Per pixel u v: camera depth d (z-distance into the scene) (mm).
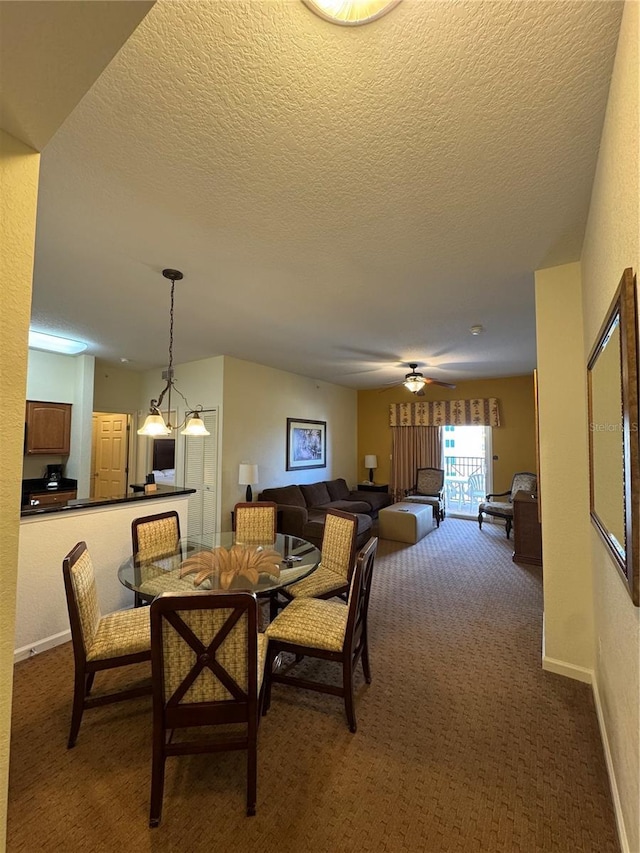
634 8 892
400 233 2088
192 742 1458
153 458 6141
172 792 1538
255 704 1477
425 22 1024
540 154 1502
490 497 6508
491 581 3916
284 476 6094
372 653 2568
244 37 1066
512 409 6645
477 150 1482
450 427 7465
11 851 1315
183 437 5566
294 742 1800
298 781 1585
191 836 1363
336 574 2830
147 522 2758
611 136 1213
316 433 6867
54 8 658
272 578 2215
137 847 1325
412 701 2088
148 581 2186
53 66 758
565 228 2021
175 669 1458
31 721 1918
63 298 3078
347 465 7836
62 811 1449
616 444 1223
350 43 1082
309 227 2035
